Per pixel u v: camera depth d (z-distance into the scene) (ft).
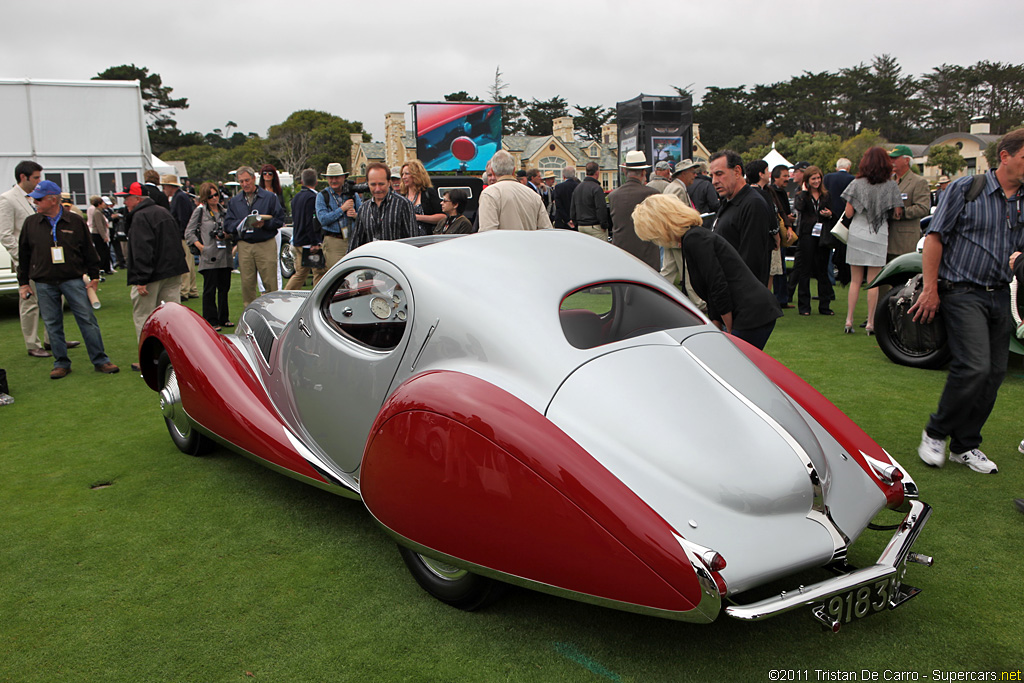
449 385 7.72
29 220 19.43
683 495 6.79
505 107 299.99
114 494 12.09
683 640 8.00
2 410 17.04
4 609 8.79
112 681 7.45
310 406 10.71
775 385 8.81
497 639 8.04
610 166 197.06
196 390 11.87
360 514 11.28
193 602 8.87
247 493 12.08
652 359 8.05
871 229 22.12
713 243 12.17
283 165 277.44
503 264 8.99
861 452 8.38
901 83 351.25
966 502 11.26
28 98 51.13
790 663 7.60
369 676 7.46
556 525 6.82
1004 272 11.66
